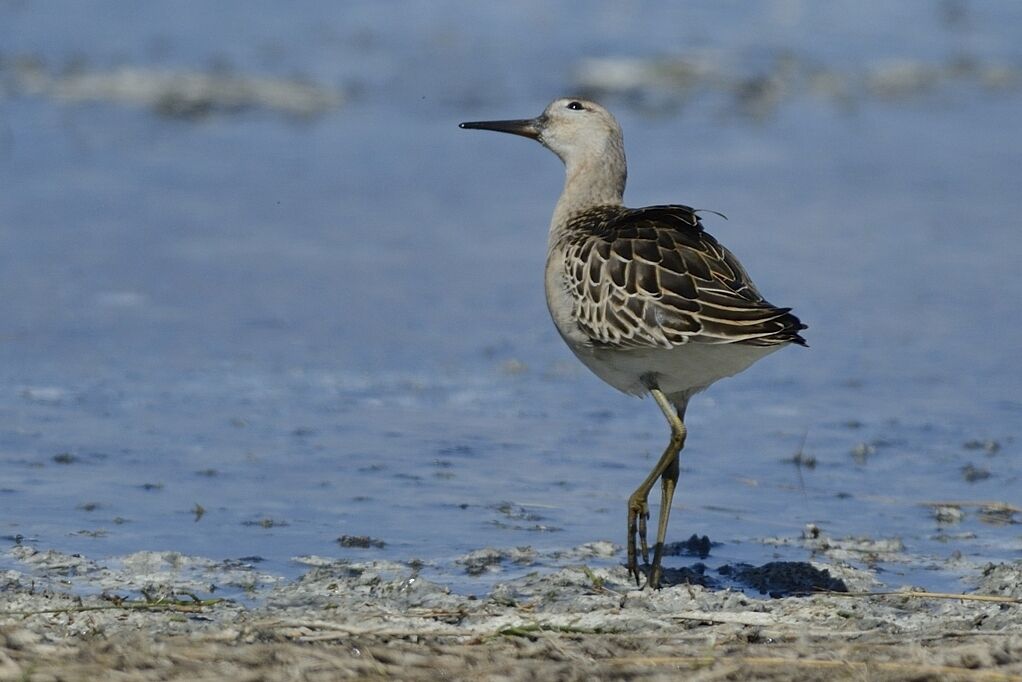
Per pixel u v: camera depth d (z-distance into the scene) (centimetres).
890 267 1803
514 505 1112
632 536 959
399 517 1079
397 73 2744
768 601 892
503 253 1852
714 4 3269
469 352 1502
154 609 852
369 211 2020
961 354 1520
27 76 2580
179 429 1259
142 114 2455
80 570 947
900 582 967
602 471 1196
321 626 792
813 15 3234
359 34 2972
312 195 2084
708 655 749
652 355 943
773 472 1209
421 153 2339
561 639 780
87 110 2441
